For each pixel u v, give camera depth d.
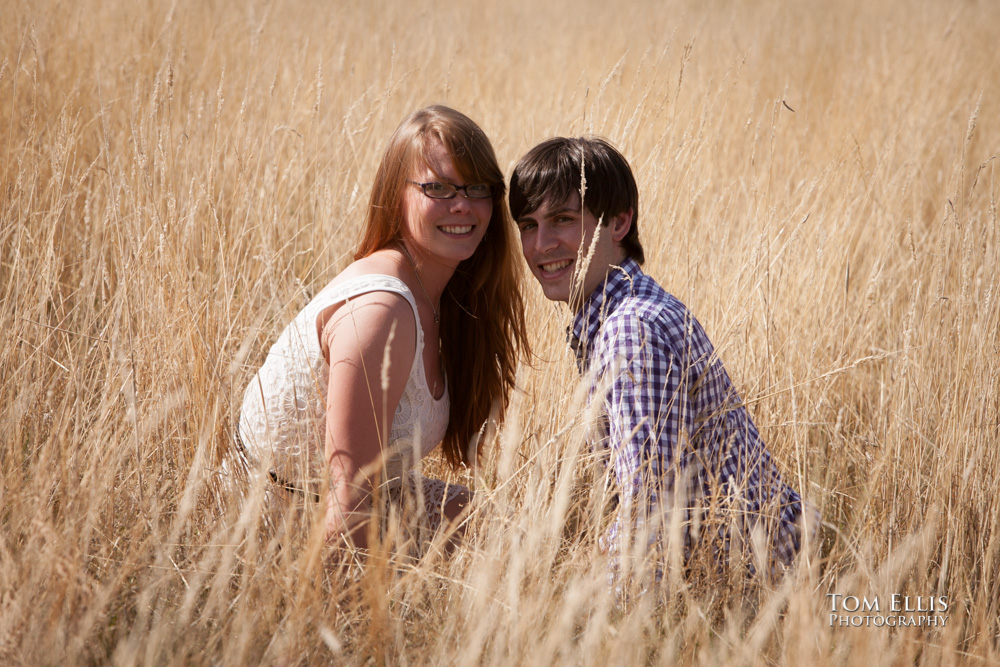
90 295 2.80
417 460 2.15
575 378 2.69
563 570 2.01
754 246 3.12
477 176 2.32
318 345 2.25
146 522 2.09
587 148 2.35
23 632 1.77
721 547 2.16
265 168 3.58
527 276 3.22
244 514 1.94
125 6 5.64
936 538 2.41
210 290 2.69
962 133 5.13
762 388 2.96
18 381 2.49
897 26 8.51
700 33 7.81
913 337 2.94
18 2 4.82
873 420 3.04
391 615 2.00
